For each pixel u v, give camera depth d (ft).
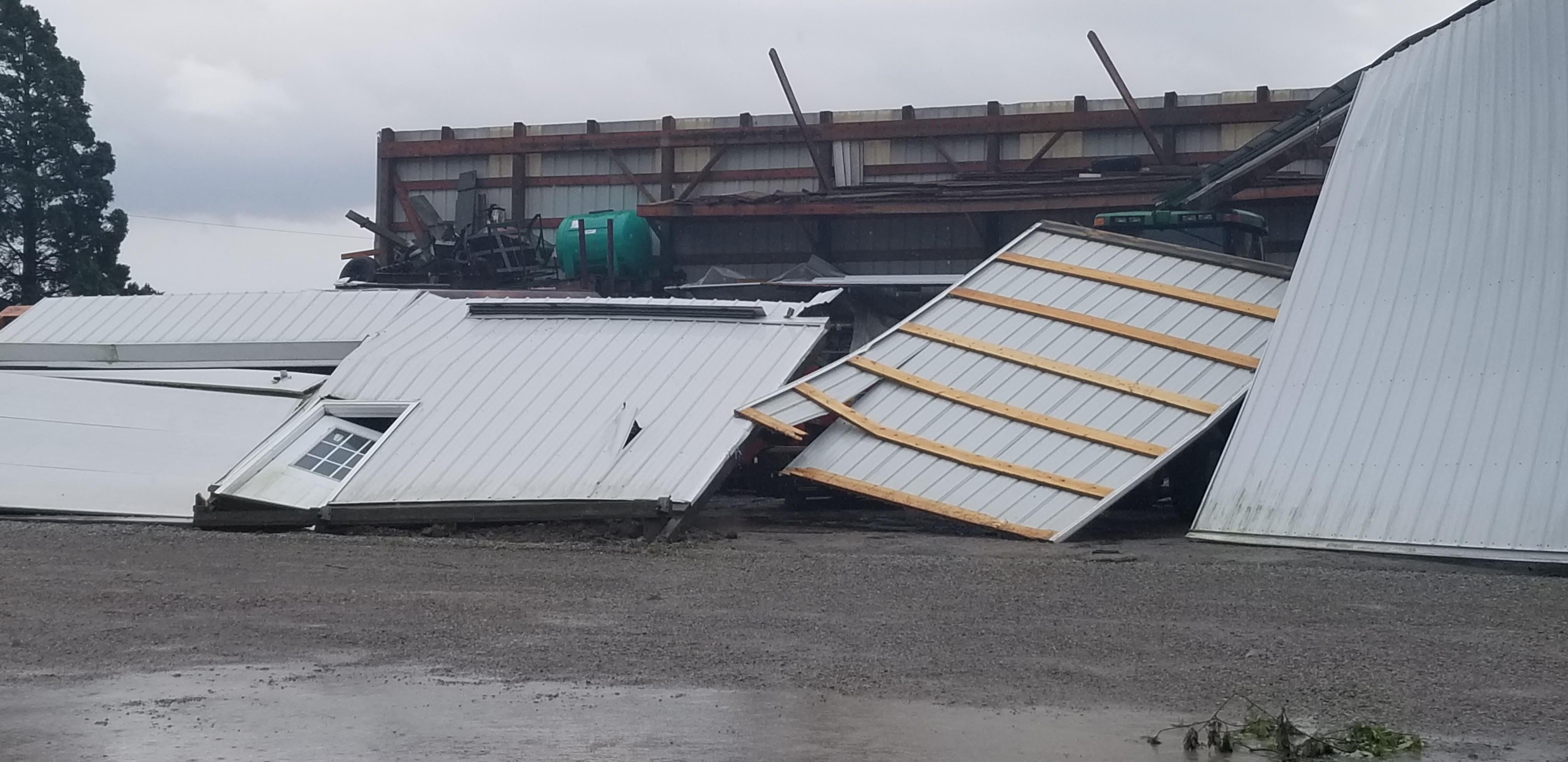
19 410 82.38
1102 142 151.02
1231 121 145.48
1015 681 34.35
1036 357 80.02
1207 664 36.42
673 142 163.63
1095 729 29.73
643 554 61.87
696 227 154.81
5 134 187.73
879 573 54.75
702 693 33.01
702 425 76.02
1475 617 44.14
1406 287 69.21
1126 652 37.96
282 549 62.23
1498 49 75.66
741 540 68.33
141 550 60.90
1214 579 53.01
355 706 31.78
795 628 41.57
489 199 169.99
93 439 79.97
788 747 28.32
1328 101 108.58
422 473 73.82
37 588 49.11
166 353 99.55
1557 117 68.13
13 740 28.91
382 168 173.06
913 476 73.15
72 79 193.57
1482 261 66.69
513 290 122.52
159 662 36.60
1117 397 75.72
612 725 30.07
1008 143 154.30
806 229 149.48
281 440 77.51
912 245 147.64
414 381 84.79
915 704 31.96
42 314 108.99
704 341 85.81
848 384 80.33
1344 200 77.00
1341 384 67.56
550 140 167.53
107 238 193.67
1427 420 62.95
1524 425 59.41
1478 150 71.61
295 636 40.14
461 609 45.01
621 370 82.89
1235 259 85.30
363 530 70.54
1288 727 28.37
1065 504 69.05
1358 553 60.34
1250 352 77.30
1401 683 34.22
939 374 80.12
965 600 47.29
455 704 31.99
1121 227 107.14
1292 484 65.21
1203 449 78.02
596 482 71.31
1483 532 57.36
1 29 188.55
